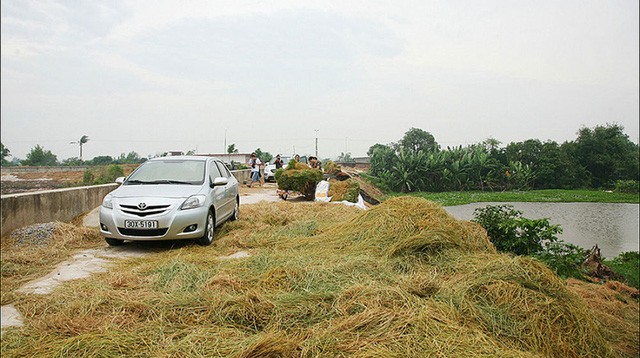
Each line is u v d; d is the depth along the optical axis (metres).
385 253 5.30
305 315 3.50
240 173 24.53
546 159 54.53
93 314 3.69
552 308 3.71
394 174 48.34
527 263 4.24
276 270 4.54
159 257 6.00
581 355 3.50
